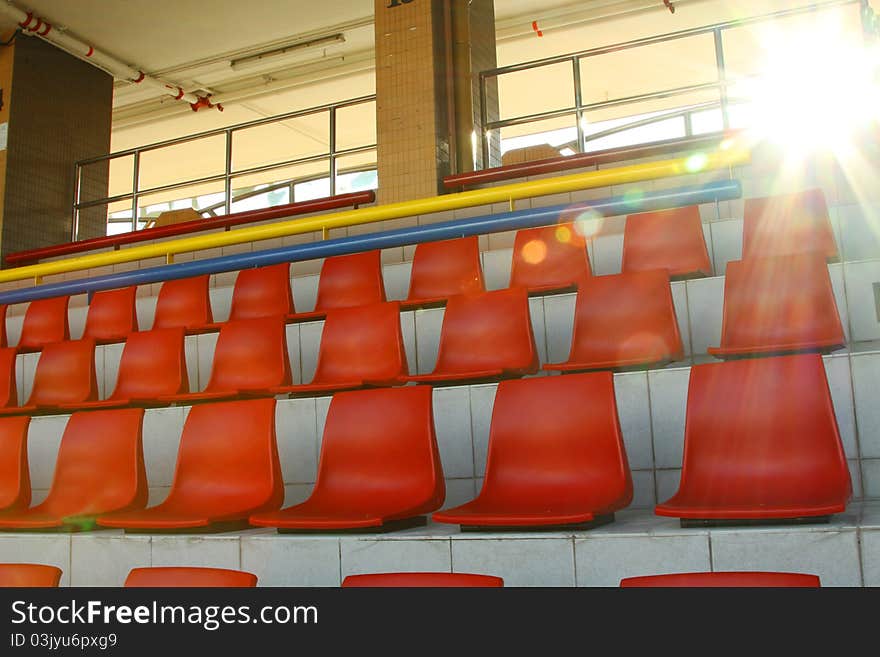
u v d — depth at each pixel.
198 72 8.30
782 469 2.22
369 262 4.26
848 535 1.86
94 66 7.65
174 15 7.21
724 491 2.22
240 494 2.76
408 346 3.59
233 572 1.59
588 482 2.37
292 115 6.43
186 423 2.94
